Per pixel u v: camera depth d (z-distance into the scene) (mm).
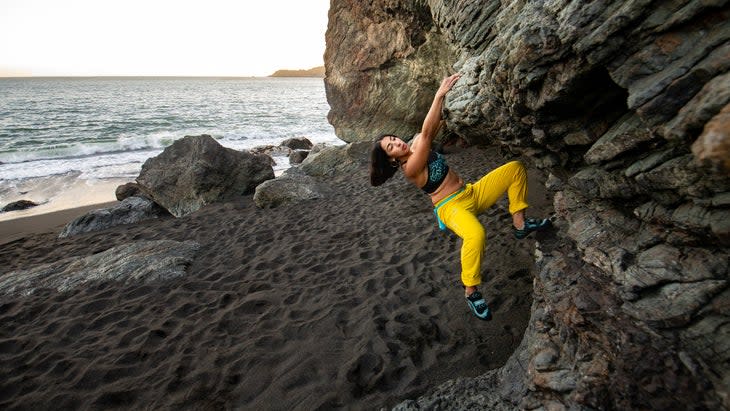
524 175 3367
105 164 17875
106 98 70938
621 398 2012
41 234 9789
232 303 5297
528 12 2668
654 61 1859
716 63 1591
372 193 9859
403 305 4648
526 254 5254
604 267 2480
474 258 3127
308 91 119562
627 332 2100
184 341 4508
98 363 4250
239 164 11703
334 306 4832
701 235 1980
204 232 8555
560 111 2750
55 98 69625
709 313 1869
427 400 3092
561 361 2457
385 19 14117
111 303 5621
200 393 3660
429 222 7172
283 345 4223
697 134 1647
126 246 7539
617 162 2412
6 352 4637
